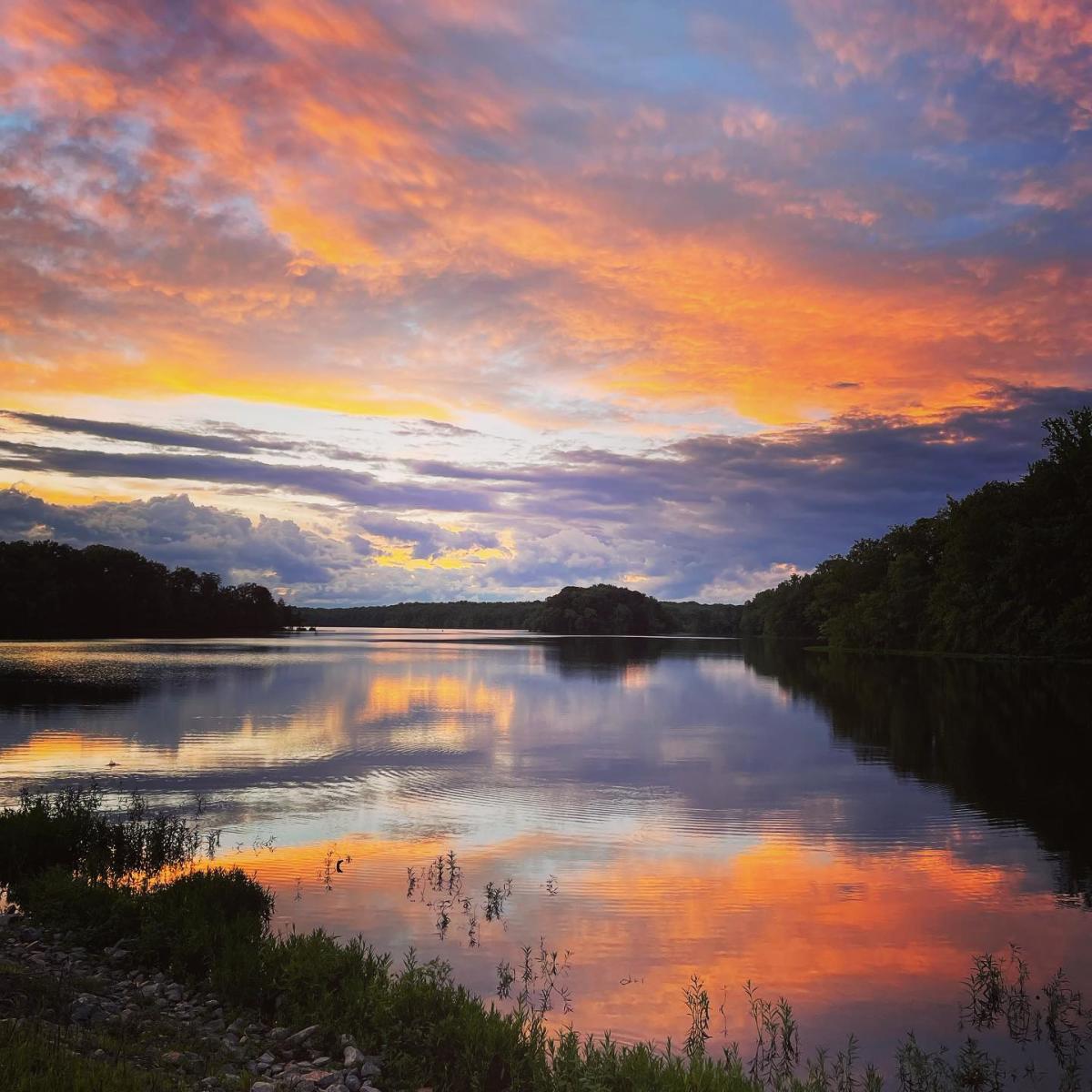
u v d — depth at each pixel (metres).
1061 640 82.12
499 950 12.98
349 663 89.50
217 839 19.17
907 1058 9.79
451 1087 8.70
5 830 16.38
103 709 43.53
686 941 13.47
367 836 19.53
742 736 36.62
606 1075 8.49
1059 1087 9.40
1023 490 88.12
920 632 112.25
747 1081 8.77
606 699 53.62
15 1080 7.16
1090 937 13.82
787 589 193.38
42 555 151.50
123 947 12.36
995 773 28.09
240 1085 8.18
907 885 16.38
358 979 10.57
